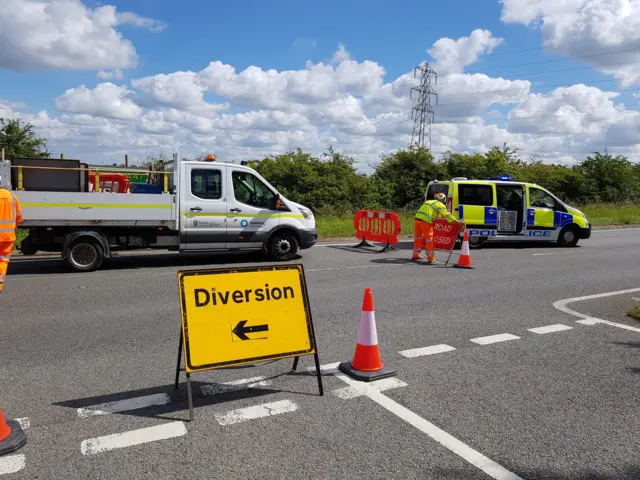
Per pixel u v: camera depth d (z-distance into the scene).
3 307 7.00
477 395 4.14
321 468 3.04
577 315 6.83
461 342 5.56
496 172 36.12
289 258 11.62
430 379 4.48
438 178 35.22
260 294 4.09
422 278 9.49
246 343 3.97
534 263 11.65
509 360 5.00
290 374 4.60
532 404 3.98
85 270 9.80
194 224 10.38
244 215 10.80
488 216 14.62
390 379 4.47
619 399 4.09
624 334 5.93
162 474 2.97
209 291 3.92
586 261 12.05
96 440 3.36
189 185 10.33
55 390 4.19
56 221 9.42
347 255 12.62
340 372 4.65
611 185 40.31
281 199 11.20
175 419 3.68
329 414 3.77
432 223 11.47
